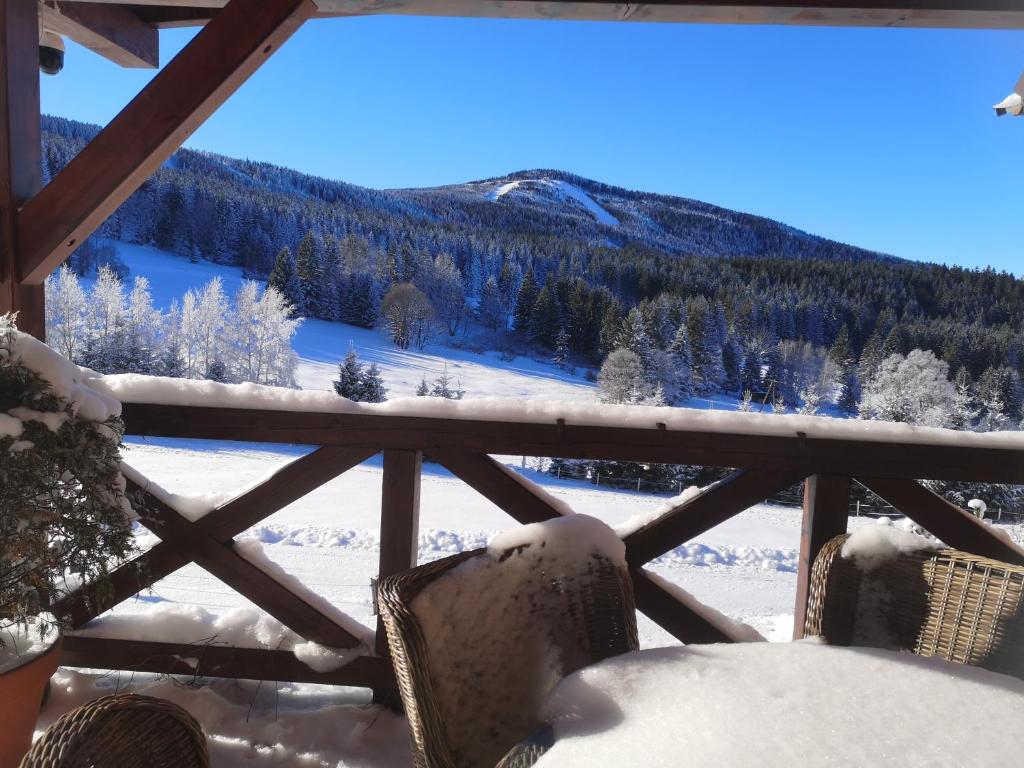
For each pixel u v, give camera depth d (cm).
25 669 130
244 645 173
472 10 170
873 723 75
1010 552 161
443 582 102
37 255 170
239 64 163
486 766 98
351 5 168
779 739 71
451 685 99
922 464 162
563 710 86
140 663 175
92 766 67
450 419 164
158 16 250
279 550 490
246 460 1273
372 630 176
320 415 165
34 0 177
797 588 173
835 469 164
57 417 126
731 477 168
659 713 80
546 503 165
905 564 124
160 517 169
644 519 171
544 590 112
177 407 165
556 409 165
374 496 823
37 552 125
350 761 151
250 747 155
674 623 171
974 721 77
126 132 165
